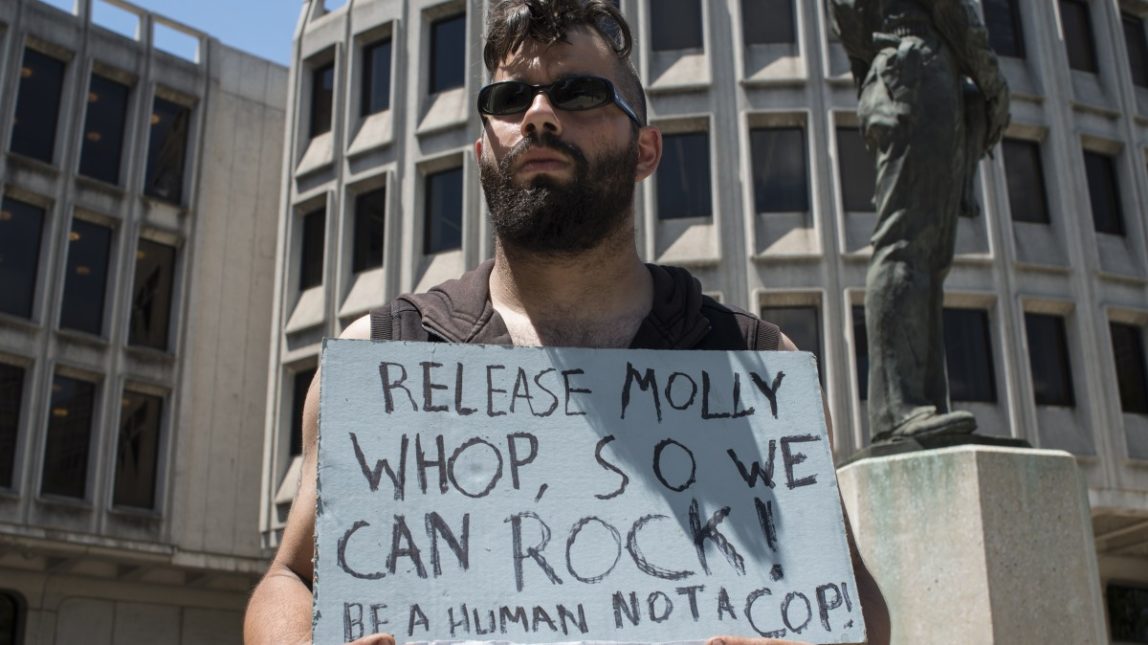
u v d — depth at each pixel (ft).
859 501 12.00
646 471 4.78
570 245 5.03
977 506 11.07
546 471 4.73
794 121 64.64
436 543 4.50
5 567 65.67
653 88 65.36
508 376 4.93
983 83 14.32
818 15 65.92
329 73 75.10
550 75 5.06
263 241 78.59
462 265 64.75
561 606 4.43
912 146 13.98
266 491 67.72
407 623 4.32
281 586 4.71
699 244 62.69
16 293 66.74
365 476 4.60
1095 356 61.77
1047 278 62.64
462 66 69.51
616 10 5.34
